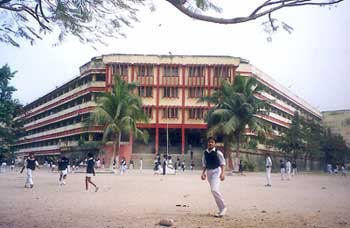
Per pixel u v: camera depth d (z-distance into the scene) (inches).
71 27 369.4
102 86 2859.3
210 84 2741.1
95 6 351.6
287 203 614.2
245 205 577.3
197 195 739.4
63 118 3353.8
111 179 1309.1
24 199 629.6
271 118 3221.0
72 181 1167.6
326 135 3208.7
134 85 2144.4
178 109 2741.1
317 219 441.7
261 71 3139.8
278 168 3152.1
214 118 1953.7
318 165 3592.5
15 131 2329.0
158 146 2817.4
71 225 381.7
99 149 2672.2
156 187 958.4
